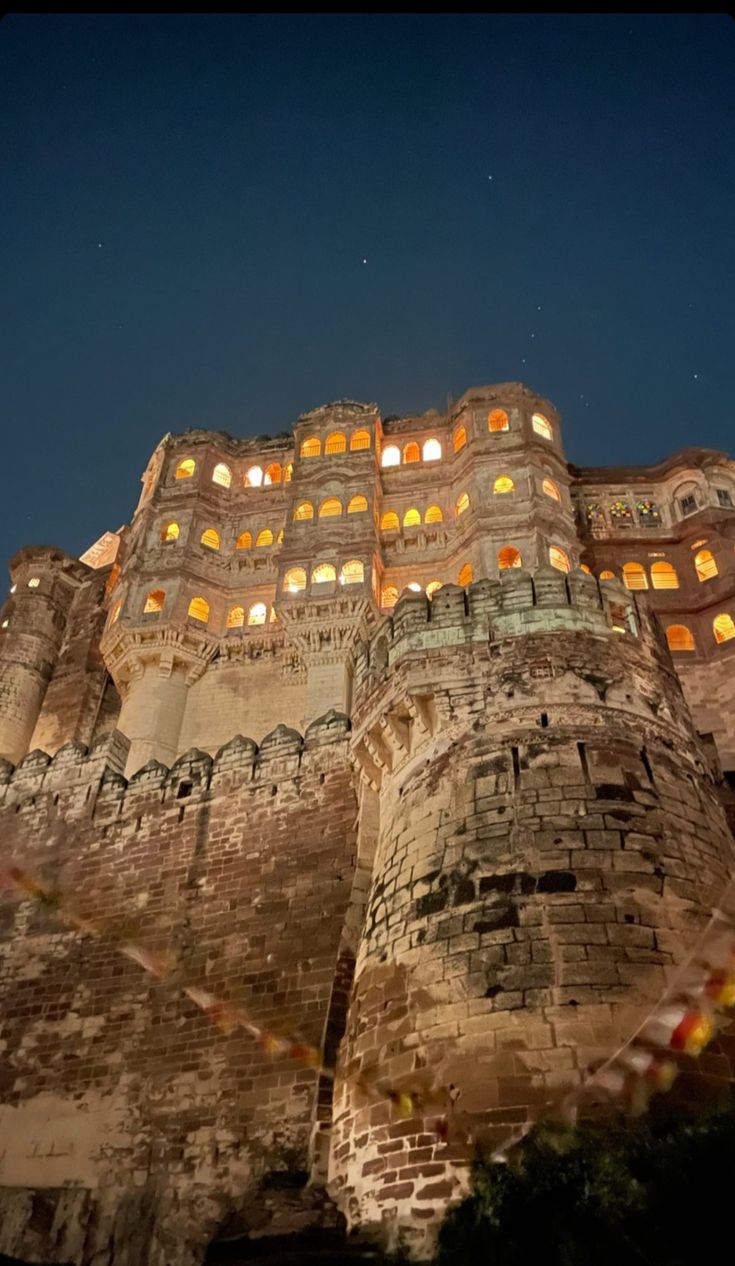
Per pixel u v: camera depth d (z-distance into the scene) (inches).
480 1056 474.6
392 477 1968.5
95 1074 722.8
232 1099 654.5
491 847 569.9
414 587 1760.6
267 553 1897.1
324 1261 445.4
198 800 911.0
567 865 545.0
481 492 1809.8
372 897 639.1
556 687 653.3
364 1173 489.1
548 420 1993.1
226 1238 500.4
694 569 1765.5
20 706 1979.6
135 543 1934.1
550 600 714.2
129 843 912.3
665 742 638.5
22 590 2208.4
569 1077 449.7
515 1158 425.1
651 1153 397.7
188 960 773.9
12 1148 697.6
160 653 1720.0
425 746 675.4
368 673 759.1
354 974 661.3
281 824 837.8
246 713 1658.5
